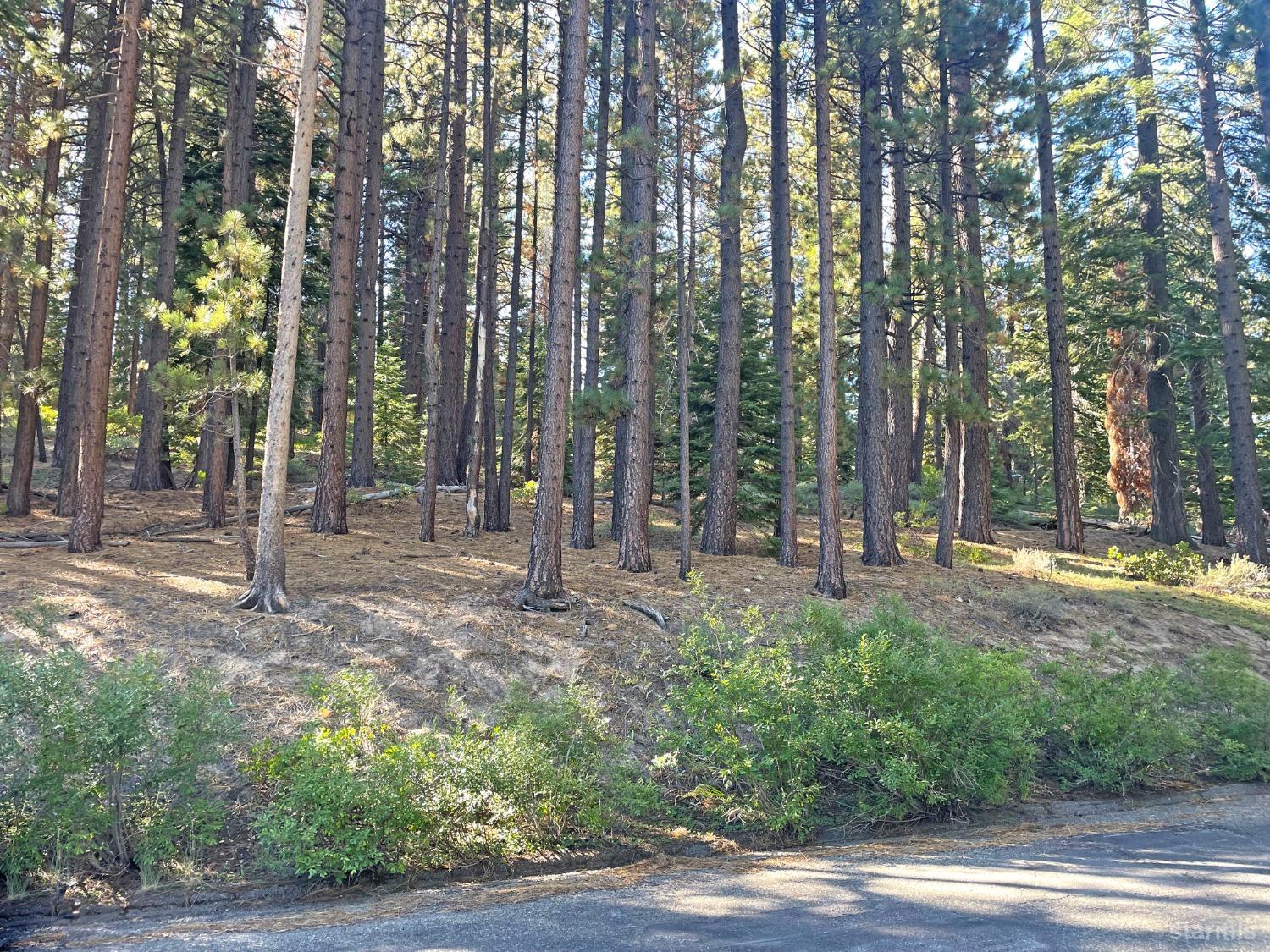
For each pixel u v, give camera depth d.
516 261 19.64
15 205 16.11
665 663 11.05
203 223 15.27
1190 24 22.11
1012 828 8.42
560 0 19.62
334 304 16.92
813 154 26.95
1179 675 13.16
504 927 5.51
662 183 18.44
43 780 6.38
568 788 7.71
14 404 18.12
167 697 7.21
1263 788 10.18
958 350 22.44
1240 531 21.62
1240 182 24.45
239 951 5.13
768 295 27.80
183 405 12.36
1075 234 25.39
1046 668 10.92
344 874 6.71
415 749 7.37
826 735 8.42
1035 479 39.06
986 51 17.81
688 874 6.93
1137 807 9.27
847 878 6.56
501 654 10.56
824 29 15.05
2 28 15.90
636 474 15.06
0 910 6.01
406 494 22.52
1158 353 25.73
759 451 20.98
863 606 13.80
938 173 21.55
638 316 15.01
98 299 13.83
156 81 18.91
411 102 26.16
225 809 7.44
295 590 11.74
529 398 22.03
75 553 13.67
